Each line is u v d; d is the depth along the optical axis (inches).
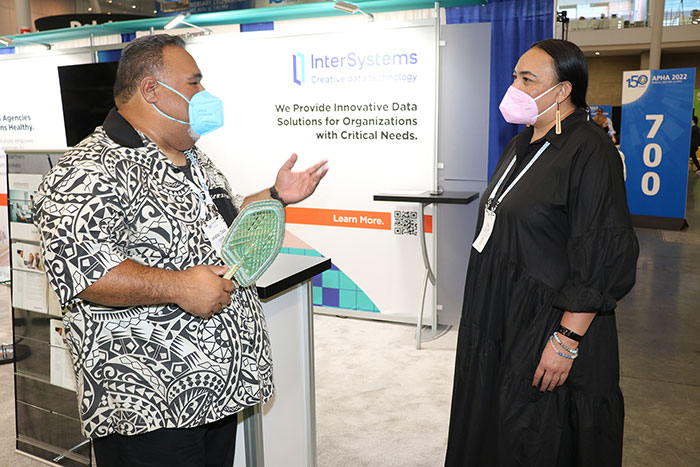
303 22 183.5
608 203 58.8
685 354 140.9
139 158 51.0
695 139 558.6
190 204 53.5
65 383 94.0
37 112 206.4
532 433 63.9
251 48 166.4
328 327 163.9
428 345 150.1
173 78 52.6
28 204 94.3
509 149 71.1
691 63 720.3
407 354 144.1
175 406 52.7
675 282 203.5
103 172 48.3
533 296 63.0
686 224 311.6
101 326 51.5
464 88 148.4
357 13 159.6
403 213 159.5
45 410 98.0
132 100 53.1
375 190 161.6
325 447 102.1
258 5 208.8
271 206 54.4
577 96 63.5
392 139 156.9
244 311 57.6
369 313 169.0
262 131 170.2
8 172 95.7
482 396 68.2
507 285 64.7
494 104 158.2
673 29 609.0
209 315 51.2
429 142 153.5
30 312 97.1
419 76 151.3
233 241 52.5
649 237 282.5
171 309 51.9
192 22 176.6
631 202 314.2
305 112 164.7
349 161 162.7
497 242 65.8
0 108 211.9
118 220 48.7
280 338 77.6
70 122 178.2
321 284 173.3
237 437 71.9
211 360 53.6
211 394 54.1
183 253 52.2
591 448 62.5
